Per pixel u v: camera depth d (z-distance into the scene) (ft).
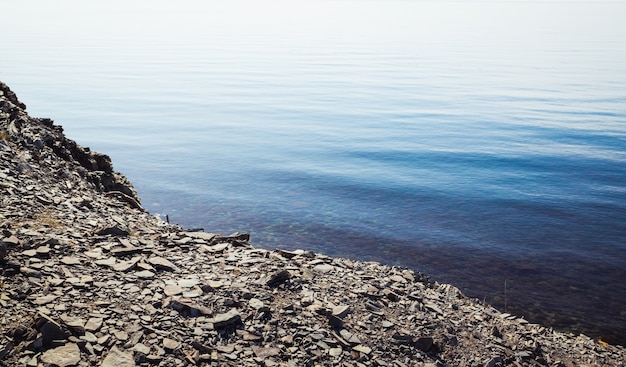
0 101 73.20
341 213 194.49
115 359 29.14
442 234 168.96
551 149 370.53
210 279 42.88
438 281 126.72
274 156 346.95
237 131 483.10
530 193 239.09
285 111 649.61
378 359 38.04
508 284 125.49
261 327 37.22
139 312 34.76
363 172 289.33
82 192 60.54
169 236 53.06
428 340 42.55
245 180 263.70
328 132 472.85
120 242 46.21
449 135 448.24
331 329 39.99
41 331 29.32
